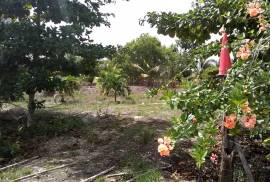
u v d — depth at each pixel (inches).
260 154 285.7
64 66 462.3
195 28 268.8
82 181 284.4
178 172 288.8
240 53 142.7
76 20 464.8
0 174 312.0
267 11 157.6
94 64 485.1
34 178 298.5
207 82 197.9
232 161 208.1
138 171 290.5
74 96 777.6
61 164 327.0
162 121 443.5
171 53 1082.7
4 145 389.4
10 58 438.0
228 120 119.2
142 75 1002.7
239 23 228.2
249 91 128.7
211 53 221.6
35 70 430.9
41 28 433.7
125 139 375.6
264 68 145.4
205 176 275.9
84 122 458.0
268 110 129.4
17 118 514.6
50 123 465.1
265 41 154.1
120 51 484.1
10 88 431.2
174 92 146.9
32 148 383.9
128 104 630.5
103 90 720.3
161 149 126.6
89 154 347.6
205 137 121.9
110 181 279.9
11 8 455.8
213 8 251.0
